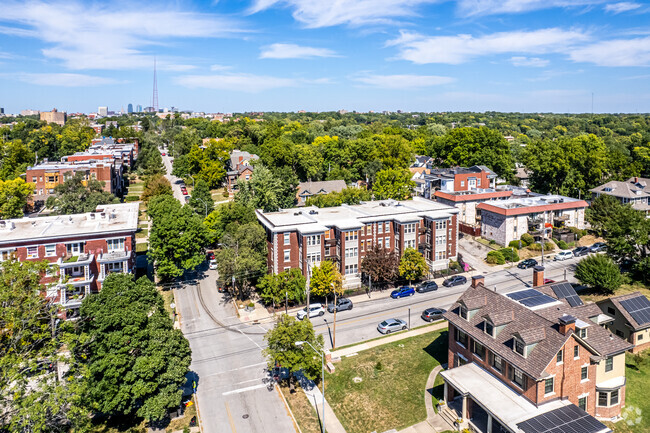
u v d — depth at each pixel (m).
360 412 42.44
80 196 92.38
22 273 34.38
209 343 56.25
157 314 43.66
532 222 89.81
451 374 41.22
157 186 114.50
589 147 123.31
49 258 59.50
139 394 37.69
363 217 74.50
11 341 33.50
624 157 130.38
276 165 130.38
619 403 40.69
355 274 72.31
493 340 40.69
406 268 70.19
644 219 72.81
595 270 64.69
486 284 71.88
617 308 51.47
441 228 77.44
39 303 35.47
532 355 37.06
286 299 62.94
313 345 44.97
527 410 35.72
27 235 59.50
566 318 36.81
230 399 44.69
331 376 48.22
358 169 141.75
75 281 57.56
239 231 71.94
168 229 70.94
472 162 137.00
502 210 87.62
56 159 160.12
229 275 67.38
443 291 70.62
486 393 38.06
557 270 77.38
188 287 74.06
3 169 129.38
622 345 40.28
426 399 43.97
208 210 103.62
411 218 75.12
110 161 128.38
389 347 53.66
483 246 89.25
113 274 46.09
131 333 39.66
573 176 114.12
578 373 38.16
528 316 40.56
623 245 71.12
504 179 137.50
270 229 69.81
